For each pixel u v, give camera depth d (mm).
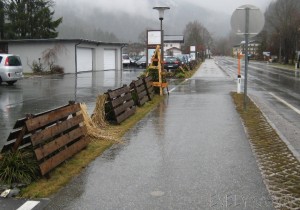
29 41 38500
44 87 22547
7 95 18156
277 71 45094
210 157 7082
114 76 33125
